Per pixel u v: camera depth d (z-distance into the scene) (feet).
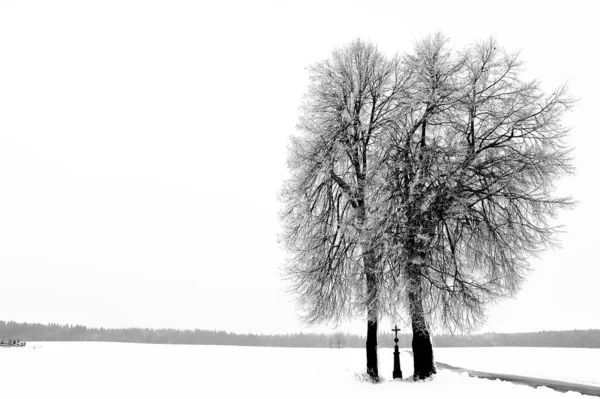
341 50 63.98
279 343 463.83
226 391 48.88
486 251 56.18
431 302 53.11
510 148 56.29
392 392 45.09
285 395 44.83
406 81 61.11
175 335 498.69
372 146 61.52
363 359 115.34
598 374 72.95
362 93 62.03
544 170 54.24
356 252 59.31
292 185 62.90
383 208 52.60
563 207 54.08
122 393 48.52
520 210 56.39
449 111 58.13
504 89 58.23
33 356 109.91
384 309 52.60
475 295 50.80
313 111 63.16
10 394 48.24
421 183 53.83
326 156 61.31
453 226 57.26
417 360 56.08
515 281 55.16
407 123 58.44
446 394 43.21
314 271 60.18
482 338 362.12
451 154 53.52
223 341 483.92
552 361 106.63
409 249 51.62
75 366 84.28
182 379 62.75
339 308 60.49
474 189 55.26
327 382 55.01
